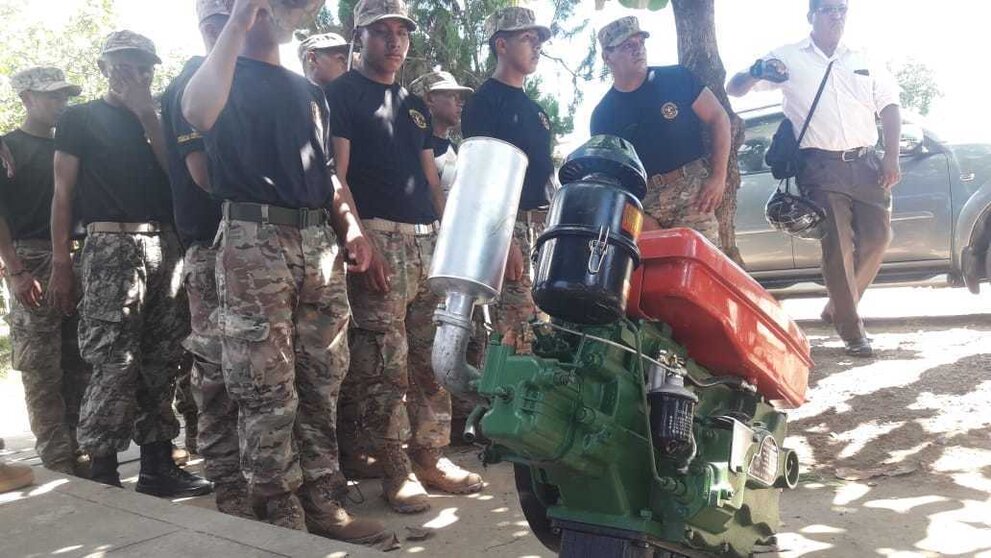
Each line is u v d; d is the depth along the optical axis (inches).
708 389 94.3
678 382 83.8
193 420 196.9
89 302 163.2
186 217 143.9
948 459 154.3
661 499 85.6
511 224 86.2
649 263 86.2
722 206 197.5
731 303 88.5
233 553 106.3
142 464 170.1
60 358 185.2
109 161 163.9
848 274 225.0
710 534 89.0
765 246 308.8
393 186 151.4
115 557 106.7
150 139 167.8
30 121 189.8
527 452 79.1
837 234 222.5
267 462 122.8
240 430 125.7
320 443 132.3
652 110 176.2
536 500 101.9
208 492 169.8
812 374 216.4
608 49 176.9
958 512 131.3
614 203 80.8
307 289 129.0
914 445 162.7
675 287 84.4
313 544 107.7
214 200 144.6
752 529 98.1
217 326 140.6
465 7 412.8
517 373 78.2
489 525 137.2
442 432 158.2
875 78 219.3
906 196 283.4
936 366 209.2
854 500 140.1
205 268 144.5
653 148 177.2
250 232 123.7
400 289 149.9
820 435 174.2
